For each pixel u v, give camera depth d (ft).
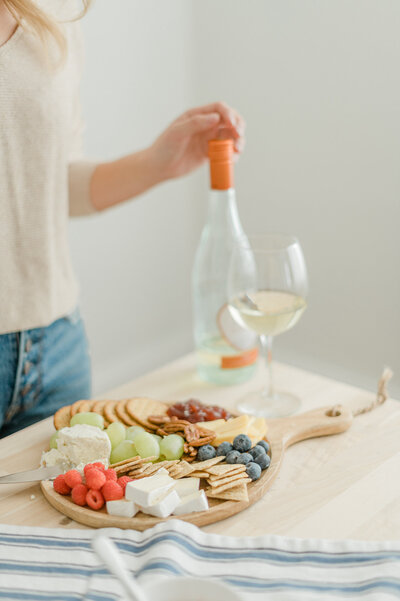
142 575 1.95
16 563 2.08
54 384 3.65
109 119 7.17
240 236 3.31
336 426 2.76
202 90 7.68
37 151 3.30
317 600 1.85
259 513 2.29
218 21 7.17
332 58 6.25
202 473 2.39
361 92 6.12
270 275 2.83
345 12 6.03
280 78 6.73
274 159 7.04
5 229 3.28
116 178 3.83
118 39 7.00
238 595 1.65
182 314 8.63
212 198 3.24
